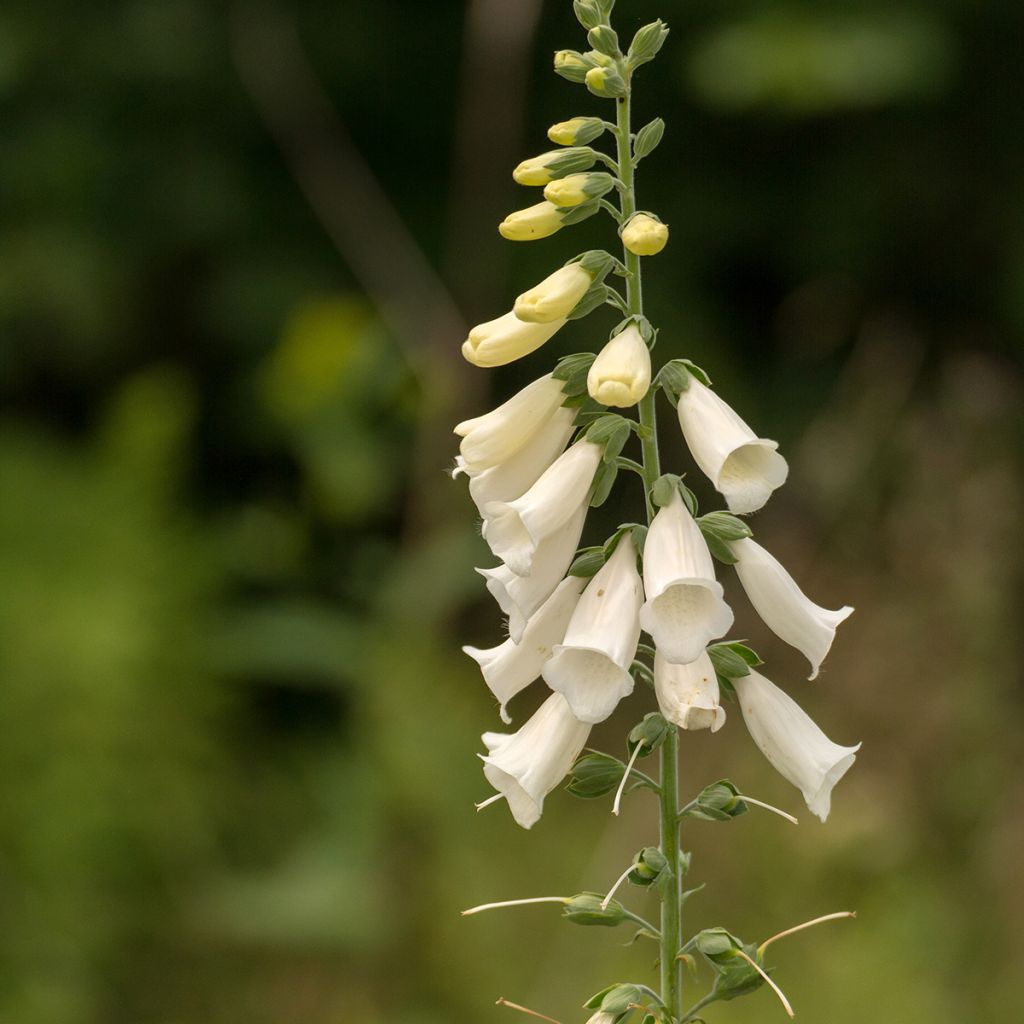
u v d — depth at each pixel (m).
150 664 8.55
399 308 9.80
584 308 2.72
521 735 2.88
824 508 8.11
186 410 9.86
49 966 7.63
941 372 9.75
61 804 7.95
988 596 7.47
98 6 10.38
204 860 8.34
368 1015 7.35
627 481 10.69
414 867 7.39
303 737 9.93
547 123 10.96
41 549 8.85
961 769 7.38
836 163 10.97
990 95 10.78
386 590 8.02
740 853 7.43
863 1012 6.73
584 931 7.48
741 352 11.20
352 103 11.16
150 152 10.61
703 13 10.46
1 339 10.51
